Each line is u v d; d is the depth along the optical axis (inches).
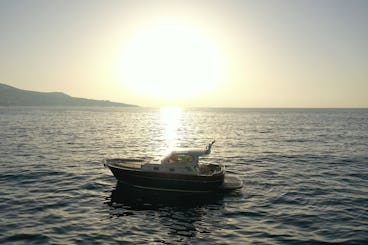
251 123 5418.3
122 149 2203.5
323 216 920.3
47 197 1064.2
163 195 1106.7
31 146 2242.9
